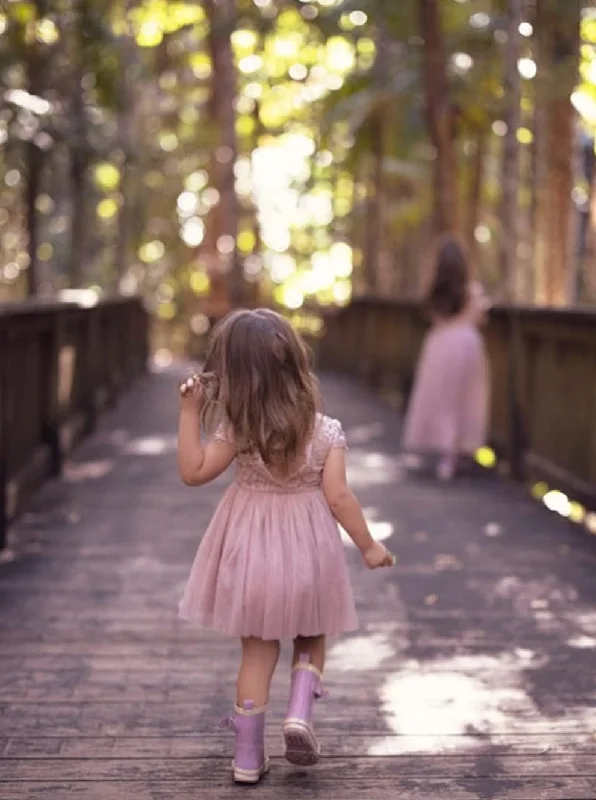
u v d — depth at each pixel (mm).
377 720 3727
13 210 19172
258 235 26109
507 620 4898
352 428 11195
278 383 3094
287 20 15773
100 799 3125
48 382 8047
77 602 5059
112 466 8719
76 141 13555
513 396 8234
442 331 8367
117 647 4445
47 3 12523
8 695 3912
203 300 25078
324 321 19125
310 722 3170
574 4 10516
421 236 17875
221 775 3291
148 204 23312
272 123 23922
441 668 4258
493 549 6230
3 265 20531
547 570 5785
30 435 7484
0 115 12812
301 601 3117
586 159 12359
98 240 21859
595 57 11992
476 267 14555
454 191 11805
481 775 3311
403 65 13000
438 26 11594
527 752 3479
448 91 11750
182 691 3965
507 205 10148
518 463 8188
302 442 3143
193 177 26844
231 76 19484
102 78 13742
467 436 8383
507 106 10125
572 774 3322
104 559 5844
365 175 18938
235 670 4188
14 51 12953
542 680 4137
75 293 9641
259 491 3211
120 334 13844
